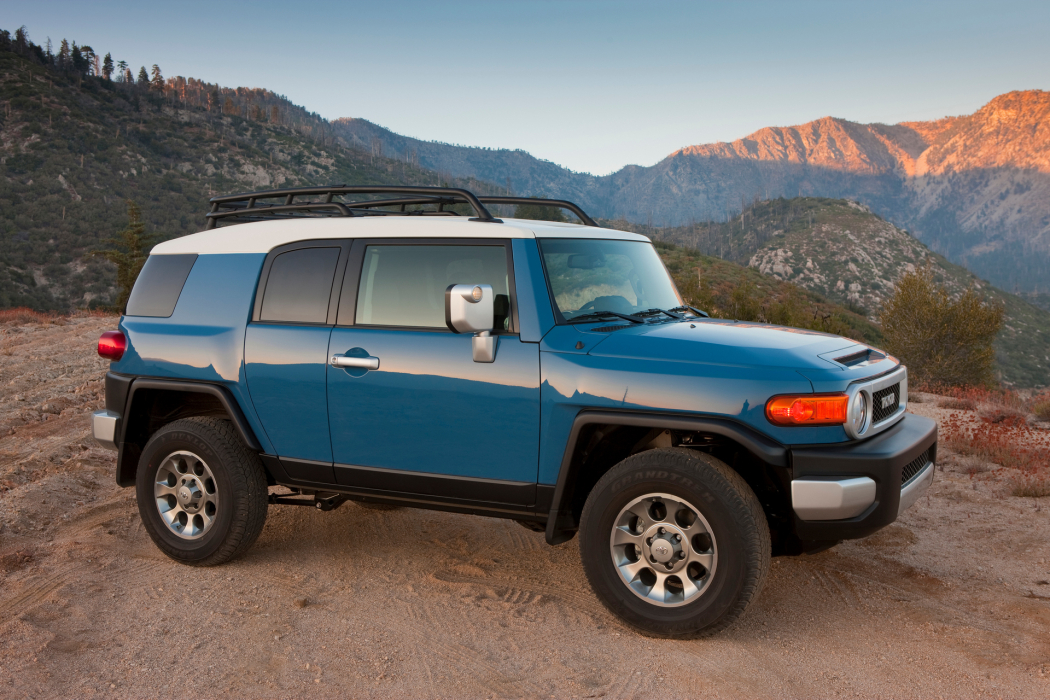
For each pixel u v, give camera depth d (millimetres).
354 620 3707
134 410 4652
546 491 3643
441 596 4000
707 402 3277
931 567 4371
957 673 3113
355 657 3320
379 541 4887
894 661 3232
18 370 12742
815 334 3965
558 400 3510
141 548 4766
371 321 4012
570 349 3553
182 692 3039
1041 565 4410
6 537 4883
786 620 3668
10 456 6973
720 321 4250
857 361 3623
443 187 4020
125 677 3156
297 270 4270
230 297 4406
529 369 3582
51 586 4105
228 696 3006
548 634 3533
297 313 4211
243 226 4590
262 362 4199
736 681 3047
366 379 3918
